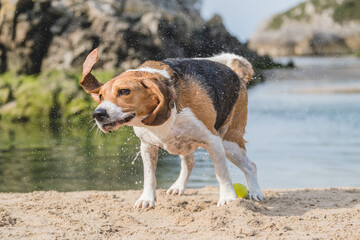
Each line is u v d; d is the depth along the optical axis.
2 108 16.06
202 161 9.51
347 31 57.09
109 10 18.61
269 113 16.42
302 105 18.16
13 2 17.97
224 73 5.39
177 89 4.59
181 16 19.28
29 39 17.92
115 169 8.48
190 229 4.35
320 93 22.06
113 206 5.46
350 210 5.01
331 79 27.83
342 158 9.54
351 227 4.35
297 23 56.06
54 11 18.36
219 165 5.10
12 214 4.95
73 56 17.91
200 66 5.12
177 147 4.95
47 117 15.71
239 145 5.84
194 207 5.14
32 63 18.00
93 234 4.19
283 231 4.24
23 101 16.09
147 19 18.66
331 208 5.33
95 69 17.97
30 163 8.98
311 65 36.12
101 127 4.14
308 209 5.32
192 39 19.36
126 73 4.34
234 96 5.53
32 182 7.54
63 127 14.12
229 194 5.16
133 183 7.50
